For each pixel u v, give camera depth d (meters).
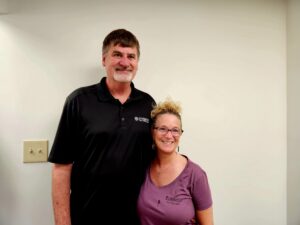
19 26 1.28
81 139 1.09
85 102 1.09
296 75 1.40
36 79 1.29
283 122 1.49
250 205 1.47
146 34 1.37
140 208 1.09
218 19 1.43
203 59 1.42
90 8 1.32
